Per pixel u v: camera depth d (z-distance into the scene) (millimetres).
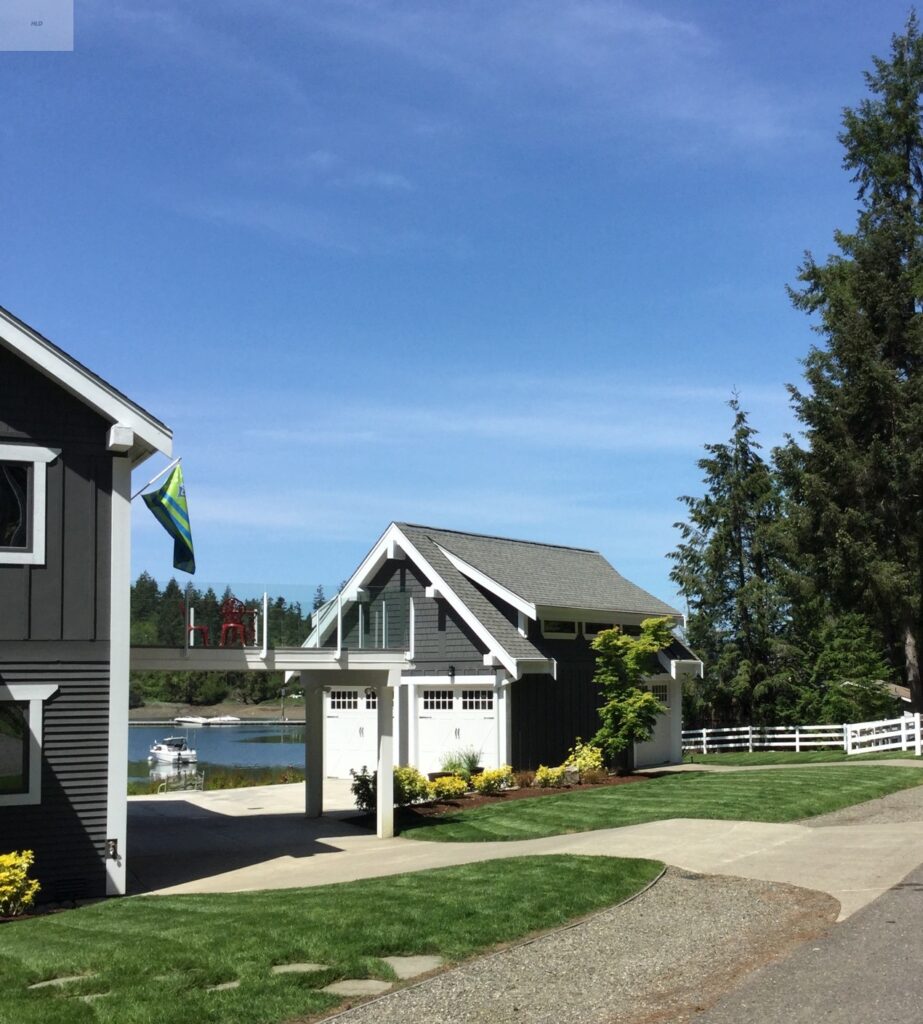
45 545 13500
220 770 37688
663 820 17500
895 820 16766
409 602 19625
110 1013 7410
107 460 13977
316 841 17719
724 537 41688
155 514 14820
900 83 37781
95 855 13328
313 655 17594
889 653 41156
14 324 13234
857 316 36000
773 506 41500
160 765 42188
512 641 25453
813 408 36094
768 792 20281
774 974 8328
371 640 19016
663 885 11914
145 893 13492
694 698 41000
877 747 30844
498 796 22500
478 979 8352
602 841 15273
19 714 13234
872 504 35938
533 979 8352
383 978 8453
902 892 11211
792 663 40500
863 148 38031
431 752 26219
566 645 27844
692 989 8016
